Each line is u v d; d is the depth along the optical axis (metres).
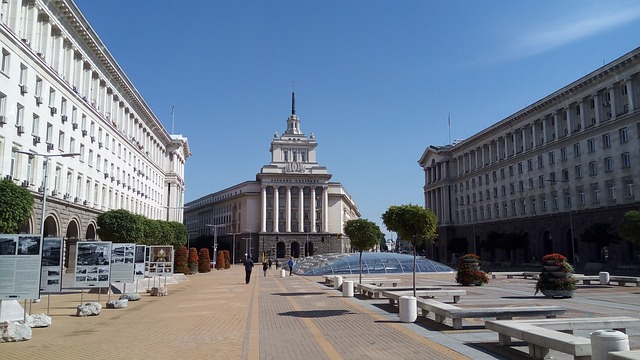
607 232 50.66
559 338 8.90
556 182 64.00
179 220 96.81
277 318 16.42
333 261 52.88
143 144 72.88
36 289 13.86
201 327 14.52
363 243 29.53
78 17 41.50
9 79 31.50
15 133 32.44
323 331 13.51
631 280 29.16
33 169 35.28
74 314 17.81
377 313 17.47
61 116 40.00
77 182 44.31
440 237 100.56
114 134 55.94
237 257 126.31
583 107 59.47
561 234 62.81
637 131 50.72
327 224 125.06
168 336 12.92
